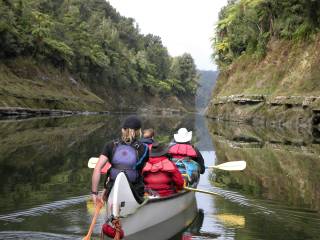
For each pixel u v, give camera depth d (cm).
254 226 589
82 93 5809
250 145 1631
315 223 607
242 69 3884
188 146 791
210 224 600
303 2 2984
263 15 3641
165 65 11138
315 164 1155
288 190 821
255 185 870
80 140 1662
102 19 10056
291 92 2772
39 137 1702
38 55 5019
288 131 2289
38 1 6494
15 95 3781
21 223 568
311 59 2842
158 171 608
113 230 486
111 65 8069
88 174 945
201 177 962
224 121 3512
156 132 2262
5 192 746
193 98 11975
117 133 2038
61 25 6259
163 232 562
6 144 1432
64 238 510
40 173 947
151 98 9756
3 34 4322
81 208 647
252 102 3284
